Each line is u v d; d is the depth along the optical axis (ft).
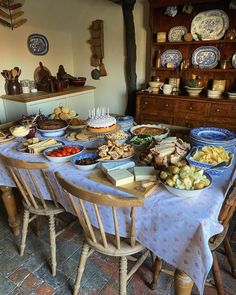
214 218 3.11
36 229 5.85
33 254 5.41
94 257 5.31
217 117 9.22
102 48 12.00
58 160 4.50
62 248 5.57
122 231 3.77
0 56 9.91
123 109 12.54
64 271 4.99
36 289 4.61
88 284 4.70
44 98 10.07
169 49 10.41
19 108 9.80
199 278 3.08
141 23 10.68
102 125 5.40
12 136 5.68
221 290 4.04
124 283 3.87
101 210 3.76
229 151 4.71
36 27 10.97
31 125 5.96
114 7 11.09
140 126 6.16
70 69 13.28
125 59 11.64
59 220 6.22
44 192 4.67
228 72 9.68
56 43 12.09
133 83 11.20
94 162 4.31
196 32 9.70
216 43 9.48
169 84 10.47
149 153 4.36
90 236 3.95
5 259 5.27
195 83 9.69
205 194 3.46
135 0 10.14
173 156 4.07
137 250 3.78
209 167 3.90
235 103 8.76
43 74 11.74
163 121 10.30
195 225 2.97
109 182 3.81
